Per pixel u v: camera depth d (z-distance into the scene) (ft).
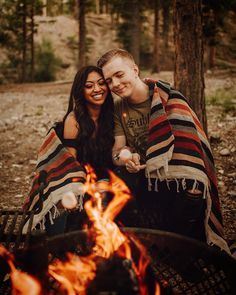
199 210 9.33
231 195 13.96
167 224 9.77
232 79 52.37
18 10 87.20
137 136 9.79
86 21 120.78
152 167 9.19
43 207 9.21
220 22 65.16
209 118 25.40
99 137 9.73
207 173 9.77
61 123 9.95
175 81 15.24
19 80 95.50
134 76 9.37
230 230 11.51
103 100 9.48
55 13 133.49
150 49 104.17
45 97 50.11
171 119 9.61
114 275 5.43
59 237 6.57
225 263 6.61
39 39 109.50
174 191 9.61
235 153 18.12
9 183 17.01
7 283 7.19
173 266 7.47
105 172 10.00
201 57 15.01
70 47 109.70
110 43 113.91
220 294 6.80
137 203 9.91
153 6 84.23
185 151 9.32
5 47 99.60
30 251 5.88
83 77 9.32
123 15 85.92
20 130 27.30
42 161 9.77
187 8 14.58
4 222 8.58
